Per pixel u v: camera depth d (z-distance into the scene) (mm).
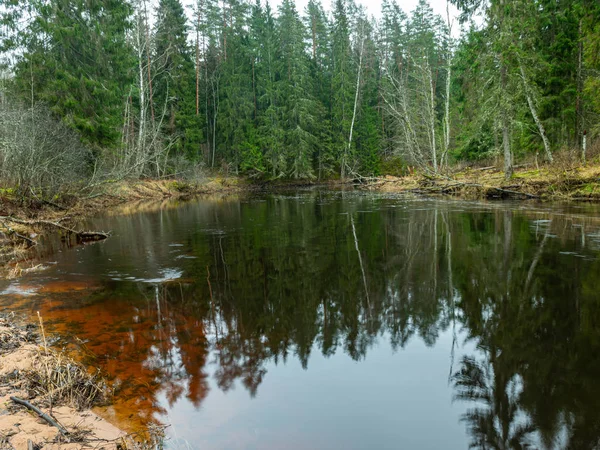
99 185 20438
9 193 13672
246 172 39969
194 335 4688
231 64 37781
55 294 6266
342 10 39344
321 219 14664
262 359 4129
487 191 18906
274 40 39406
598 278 6332
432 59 43656
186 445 2744
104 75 22672
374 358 4156
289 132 37312
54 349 4211
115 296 6160
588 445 2777
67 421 2973
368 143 41312
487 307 5477
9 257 9133
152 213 18109
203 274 7445
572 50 19906
